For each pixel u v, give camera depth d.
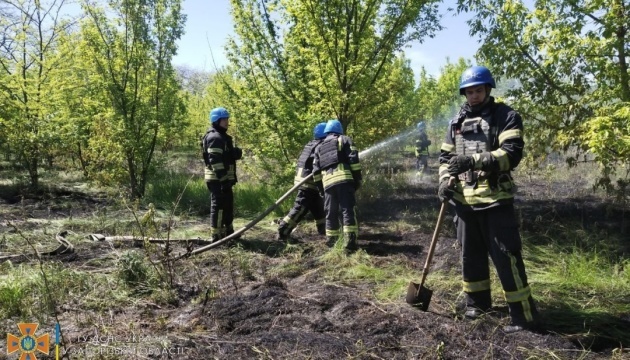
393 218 8.09
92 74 10.80
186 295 4.54
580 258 5.26
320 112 8.66
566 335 3.61
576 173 11.48
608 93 6.15
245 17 8.93
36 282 4.49
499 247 3.68
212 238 6.53
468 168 3.57
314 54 8.30
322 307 4.18
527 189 10.48
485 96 3.74
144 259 5.22
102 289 4.54
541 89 6.82
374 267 5.38
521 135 3.59
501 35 6.81
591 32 5.87
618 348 3.45
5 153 13.25
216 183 6.49
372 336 3.59
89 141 11.16
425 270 4.06
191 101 21.03
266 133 8.94
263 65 9.00
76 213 8.87
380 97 9.07
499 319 3.86
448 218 7.77
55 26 11.24
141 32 10.59
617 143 5.05
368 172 10.20
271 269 5.43
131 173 10.76
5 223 7.61
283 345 3.45
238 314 4.02
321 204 7.15
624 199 6.93
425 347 3.43
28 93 10.81
